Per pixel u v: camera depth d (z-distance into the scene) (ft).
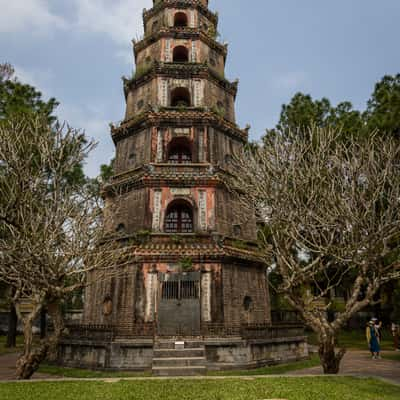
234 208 85.15
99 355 64.59
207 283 73.87
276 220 55.31
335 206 52.16
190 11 106.52
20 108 75.31
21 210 49.11
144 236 76.84
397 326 98.99
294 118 91.45
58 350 70.69
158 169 83.61
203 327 70.23
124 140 93.61
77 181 74.54
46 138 55.26
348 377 47.62
